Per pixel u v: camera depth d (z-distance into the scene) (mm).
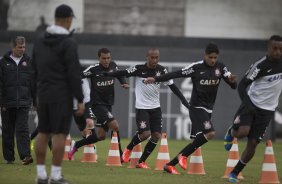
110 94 41844
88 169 37094
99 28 83250
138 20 83875
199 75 34188
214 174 36500
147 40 72062
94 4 83000
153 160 44688
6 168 36094
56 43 27109
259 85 31250
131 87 69438
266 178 31984
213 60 33906
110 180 31750
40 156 28016
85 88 43875
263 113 31328
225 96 71188
